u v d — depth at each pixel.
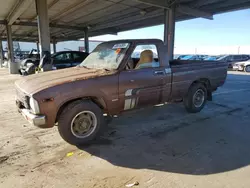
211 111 5.27
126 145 3.36
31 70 12.44
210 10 13.54
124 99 3.59
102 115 3.48
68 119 3.14
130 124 4.32
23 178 2.47
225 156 2.99
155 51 4.10
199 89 5.01
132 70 3.67
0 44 27.88
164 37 11.92
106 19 16.58
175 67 4.34
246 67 17.89
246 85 9.80
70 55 10.56
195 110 5.05
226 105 5.88
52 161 2.87
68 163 2.82
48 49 9.32
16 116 4.90
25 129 4.05
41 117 2.88
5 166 2.73
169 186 2.31
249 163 2.79
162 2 10.97
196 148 3.24
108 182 2.39
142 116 4.84
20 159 2.91
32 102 2.88
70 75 3.42
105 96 3.36
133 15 15.15
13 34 27.25
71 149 3.22
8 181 2.42
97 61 4.02
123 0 11.51
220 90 8.37
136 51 3.81
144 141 3.50
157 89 4.04
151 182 2.39
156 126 4.21
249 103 6.11
